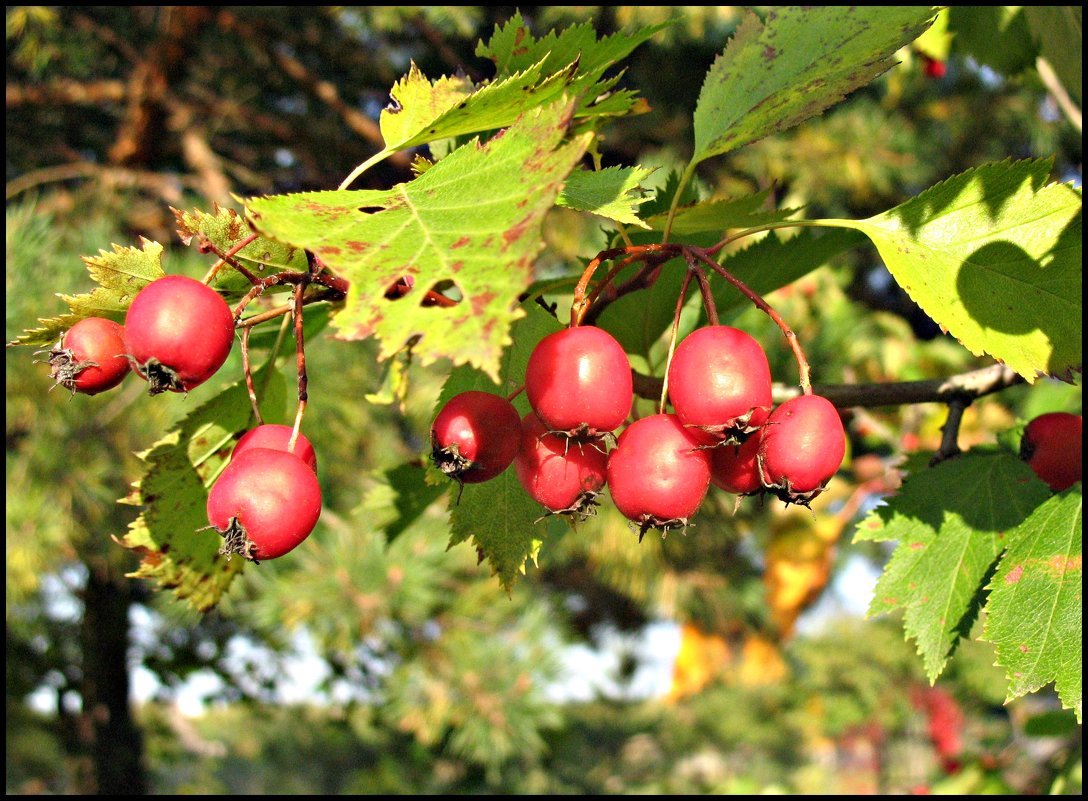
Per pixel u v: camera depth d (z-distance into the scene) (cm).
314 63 758
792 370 535
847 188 793
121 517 459
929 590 164
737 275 198
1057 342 143
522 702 504
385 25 638
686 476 126
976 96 812
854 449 570
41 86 652
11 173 699
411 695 514
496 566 156
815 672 991
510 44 157
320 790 966
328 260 100
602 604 934
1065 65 277
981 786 359
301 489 121
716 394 122
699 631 775
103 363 130
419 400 557
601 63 159
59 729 759
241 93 760
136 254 132
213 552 165
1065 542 143
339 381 503
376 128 686
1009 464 169
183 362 116
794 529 477
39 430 435
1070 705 132
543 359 123
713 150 161
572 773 888
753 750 1159
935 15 159
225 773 1026
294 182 748
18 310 426
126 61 755
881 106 822
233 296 138
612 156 782
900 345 599
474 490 157
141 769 672
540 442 132
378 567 474
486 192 106
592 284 168
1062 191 144
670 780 849
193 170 754
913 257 149
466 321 91
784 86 160
